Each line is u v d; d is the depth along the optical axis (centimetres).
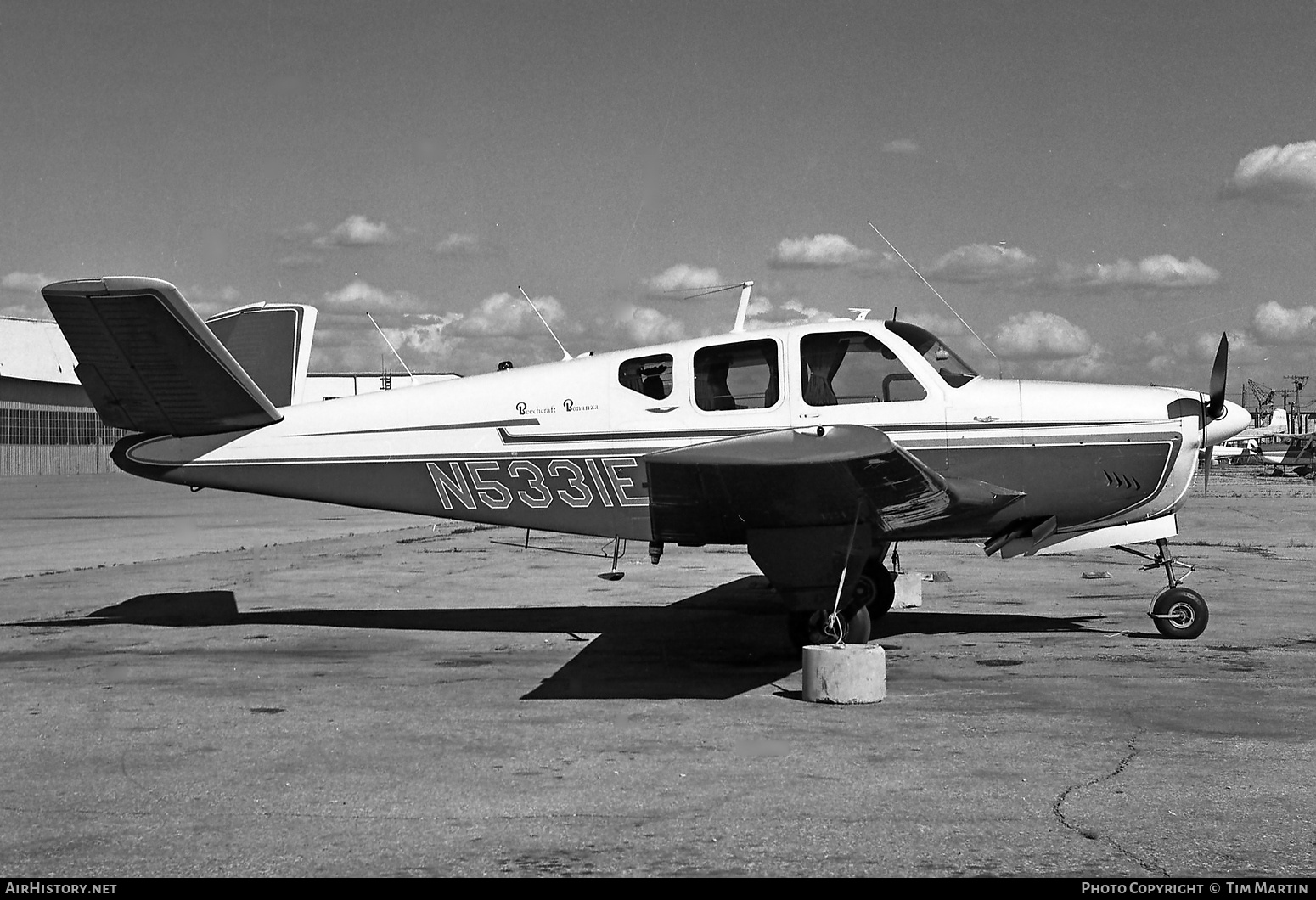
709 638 800
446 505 816
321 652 750
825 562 689
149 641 796
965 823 392
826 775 451
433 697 607
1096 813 400
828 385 762
